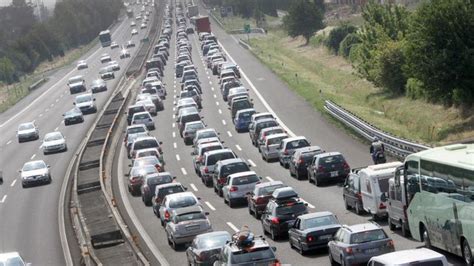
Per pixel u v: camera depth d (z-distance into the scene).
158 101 161.50
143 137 116.25
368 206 63.88
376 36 150.12
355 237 48.94
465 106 108.75
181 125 130.62
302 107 137.62
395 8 157.38
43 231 83.00
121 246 67.25
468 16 106.06
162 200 79.69
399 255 39.12
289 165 92.19
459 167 47.31
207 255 53.81
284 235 62.53
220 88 174.50
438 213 50.62
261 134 106.00
